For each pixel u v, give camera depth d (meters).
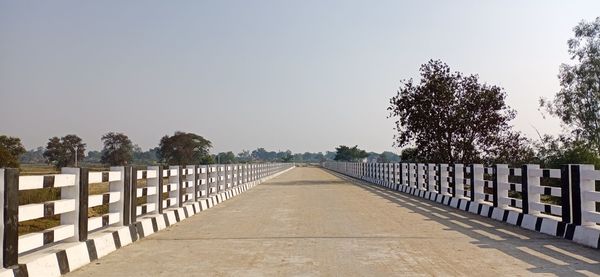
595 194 10.20
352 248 9.95
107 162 71.38
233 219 15.28
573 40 48.62
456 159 41.59
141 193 12.29
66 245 8.38
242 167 30.67
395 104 42.94
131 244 10.66
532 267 8.09
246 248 10.05
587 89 47.31
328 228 12.86
